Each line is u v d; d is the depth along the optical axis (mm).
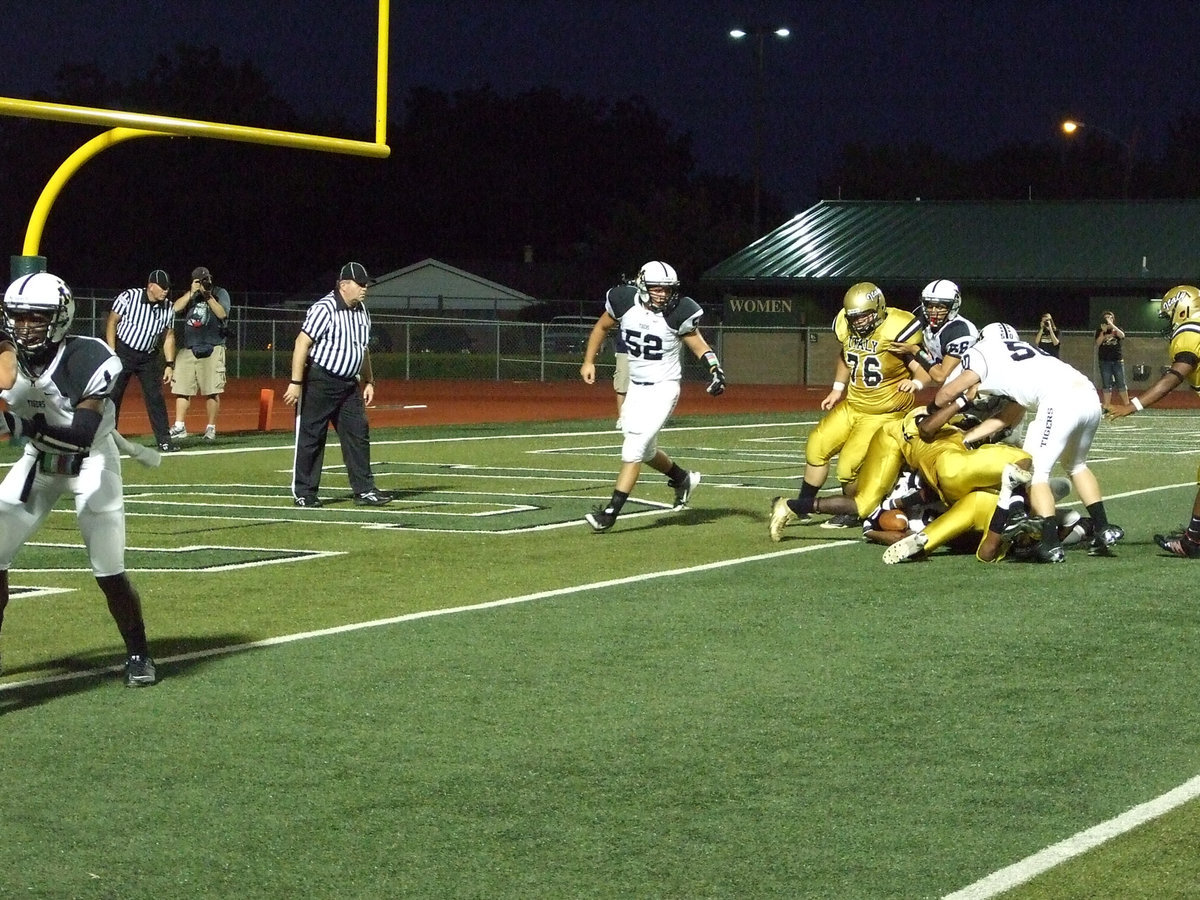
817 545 12648
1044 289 49156
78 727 7012
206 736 6871
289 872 5273
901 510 12648
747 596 10242
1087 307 48906
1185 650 8633
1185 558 11852
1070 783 6246
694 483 14414
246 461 19906
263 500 15727
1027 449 11555
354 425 15219
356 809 5914
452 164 93000
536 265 86875
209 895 5074
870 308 12688
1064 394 11422
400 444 23094
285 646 8688
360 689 7715
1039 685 7836
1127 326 48469
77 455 7293
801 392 44844
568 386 46156
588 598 10180
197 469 18859
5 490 7305
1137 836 5625
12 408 7215
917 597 10203
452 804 5973
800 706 7414
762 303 51406
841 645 8742
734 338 50531
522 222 96750
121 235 77250
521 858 5406
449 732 6949
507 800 6023
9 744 6734
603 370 52031
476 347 65562
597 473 18812
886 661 8359
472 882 5188
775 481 18016
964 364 11953
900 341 12688
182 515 14469
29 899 5035
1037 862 5359
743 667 8211
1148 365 46969
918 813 5883
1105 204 51438
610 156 100188
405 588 10617
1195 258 47875
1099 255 48938
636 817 5832
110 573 7574
